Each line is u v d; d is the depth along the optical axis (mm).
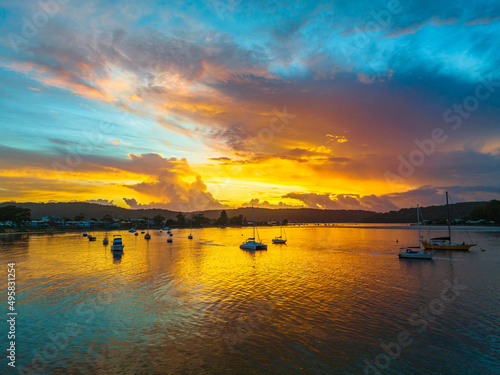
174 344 22578
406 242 116188
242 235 179500
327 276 46656
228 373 18766
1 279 44250
